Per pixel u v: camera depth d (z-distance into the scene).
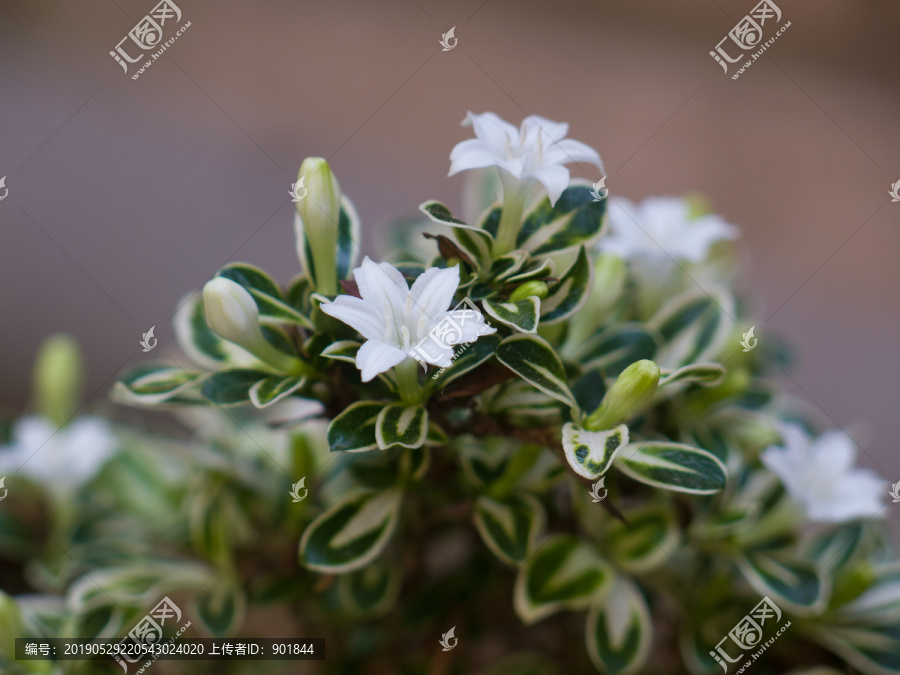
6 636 0.09
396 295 0.07
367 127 0.16
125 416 0.13
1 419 0.12
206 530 0.10
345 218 0.08
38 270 0.15
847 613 0.09
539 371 0.07
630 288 0.10
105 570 0.10
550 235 0.08
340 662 0.10
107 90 0.16
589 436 0.07
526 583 0.09
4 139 0.15
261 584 0.10
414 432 0.07
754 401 0.10
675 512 0.09
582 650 0.10
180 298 0.13
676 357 0.09
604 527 0.09
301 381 0.08
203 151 0.15
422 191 0.16
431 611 0.10
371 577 0.09
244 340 0.08
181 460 0.11
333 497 0.10
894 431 0.16
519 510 0.09
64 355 0.11
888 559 0.10
